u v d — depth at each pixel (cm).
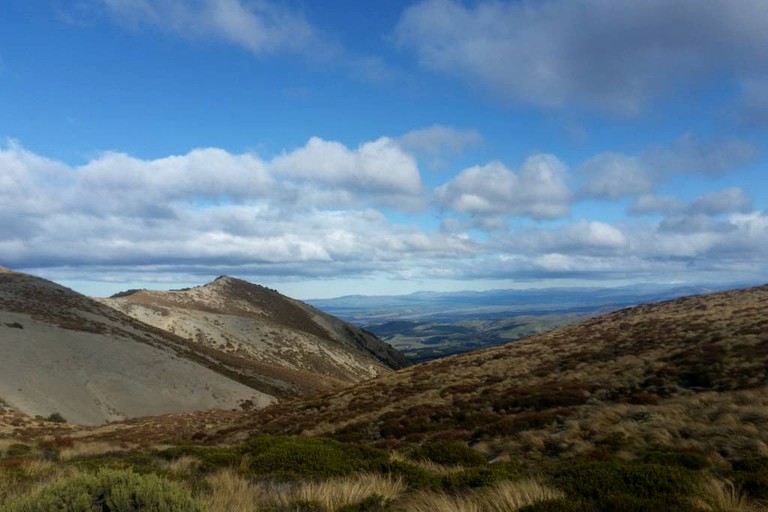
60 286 7775
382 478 1096
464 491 947
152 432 3472
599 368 3122
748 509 788
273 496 929
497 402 2567
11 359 4466
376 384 4138
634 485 857
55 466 1339
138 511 564
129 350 5628
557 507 719
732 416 1562
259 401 5722
